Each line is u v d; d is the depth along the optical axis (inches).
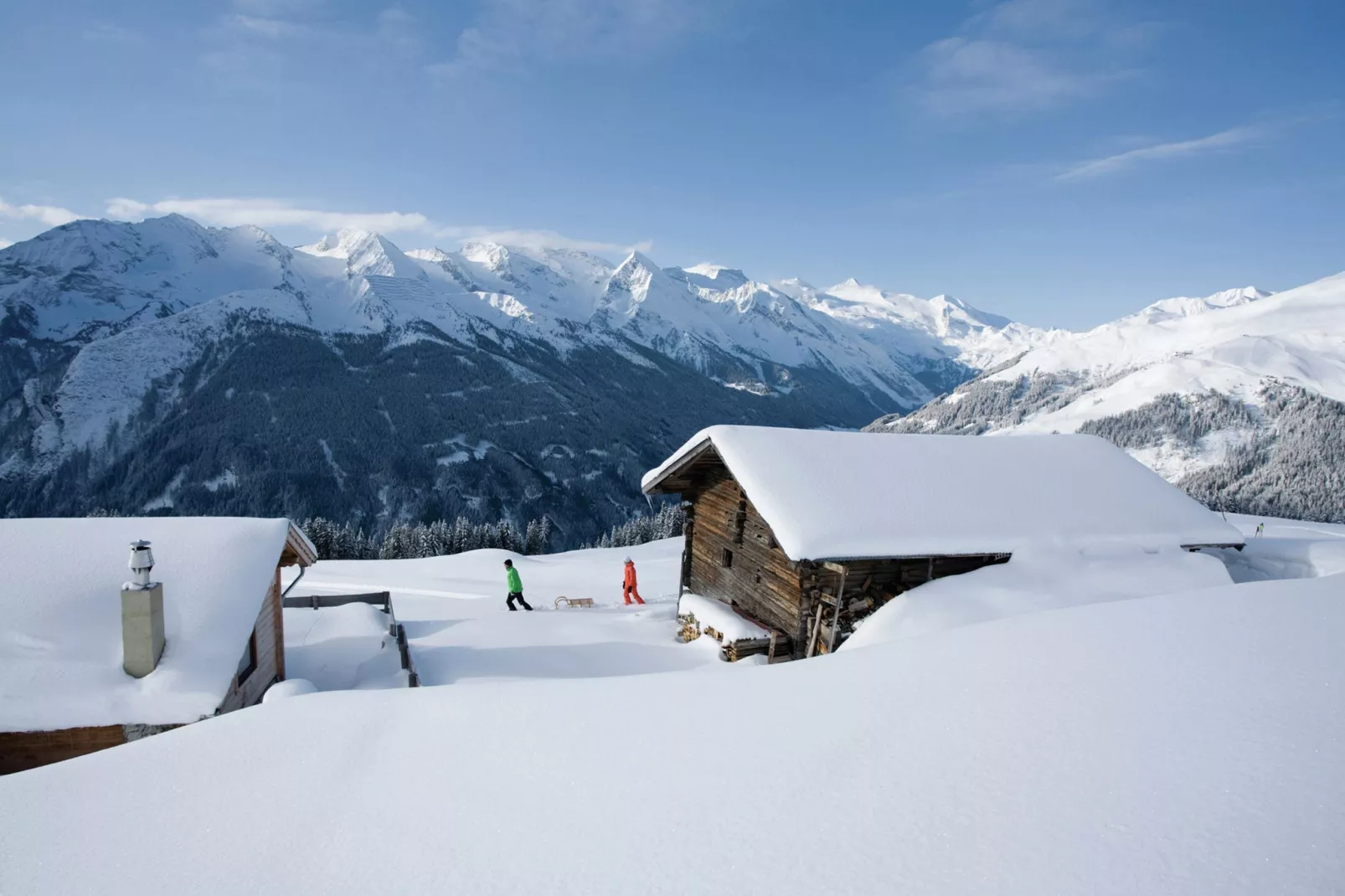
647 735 189.2
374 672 506.3
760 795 154.0
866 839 133.7
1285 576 579.5
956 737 171.0
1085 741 161.0
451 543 3041.3
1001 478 599.2
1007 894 113.0
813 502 516.1
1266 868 111.0
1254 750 147.6
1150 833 124.3
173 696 324.2
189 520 439.2
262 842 149.3
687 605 637.3
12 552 381.1
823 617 522.0
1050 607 450.0
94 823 160.1
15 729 304.5
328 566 1259.8
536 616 690.2
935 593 483.5
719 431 597.9
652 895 123.6
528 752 183.9
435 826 151.4
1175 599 270.4
